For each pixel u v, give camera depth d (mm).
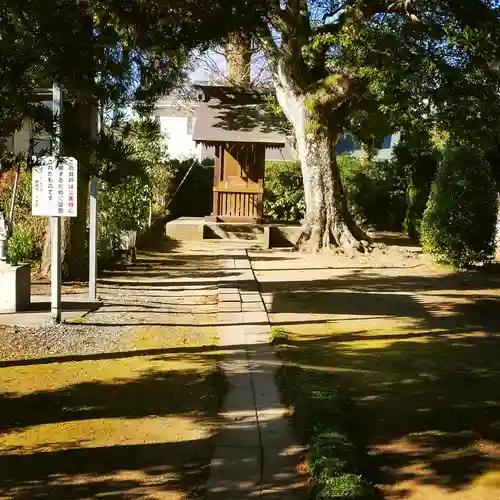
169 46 4109
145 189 14805
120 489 3605
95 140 3906
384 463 4051
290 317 8516
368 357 6547
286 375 5637
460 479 3832
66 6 3410
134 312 8445
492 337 7496
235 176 19359
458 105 5012
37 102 3680
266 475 3746
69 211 7441
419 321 8352
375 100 13344
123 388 5398
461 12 5078
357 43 9695
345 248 15641
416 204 19375
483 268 13391
